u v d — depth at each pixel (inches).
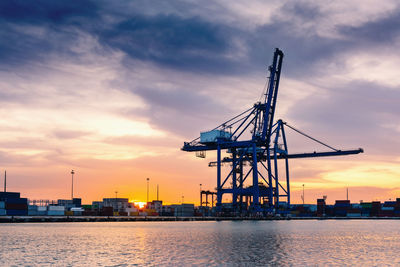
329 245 2010.3
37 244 1947.6
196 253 1628.9
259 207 4697.3
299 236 2546.8
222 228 3280.0
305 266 1343.5
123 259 1470.2
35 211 4830.2
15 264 1370.6
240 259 1469.0
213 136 4813.0
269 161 4874.5
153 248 1795.0
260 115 4761.3
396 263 1448.1
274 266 1333.7
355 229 3614.7
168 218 4613.7
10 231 2785.4
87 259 1472.7
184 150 5054.1
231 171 4891.7
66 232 2716.5
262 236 2463.1
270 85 4702.3
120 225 3725.4
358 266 1374.3
